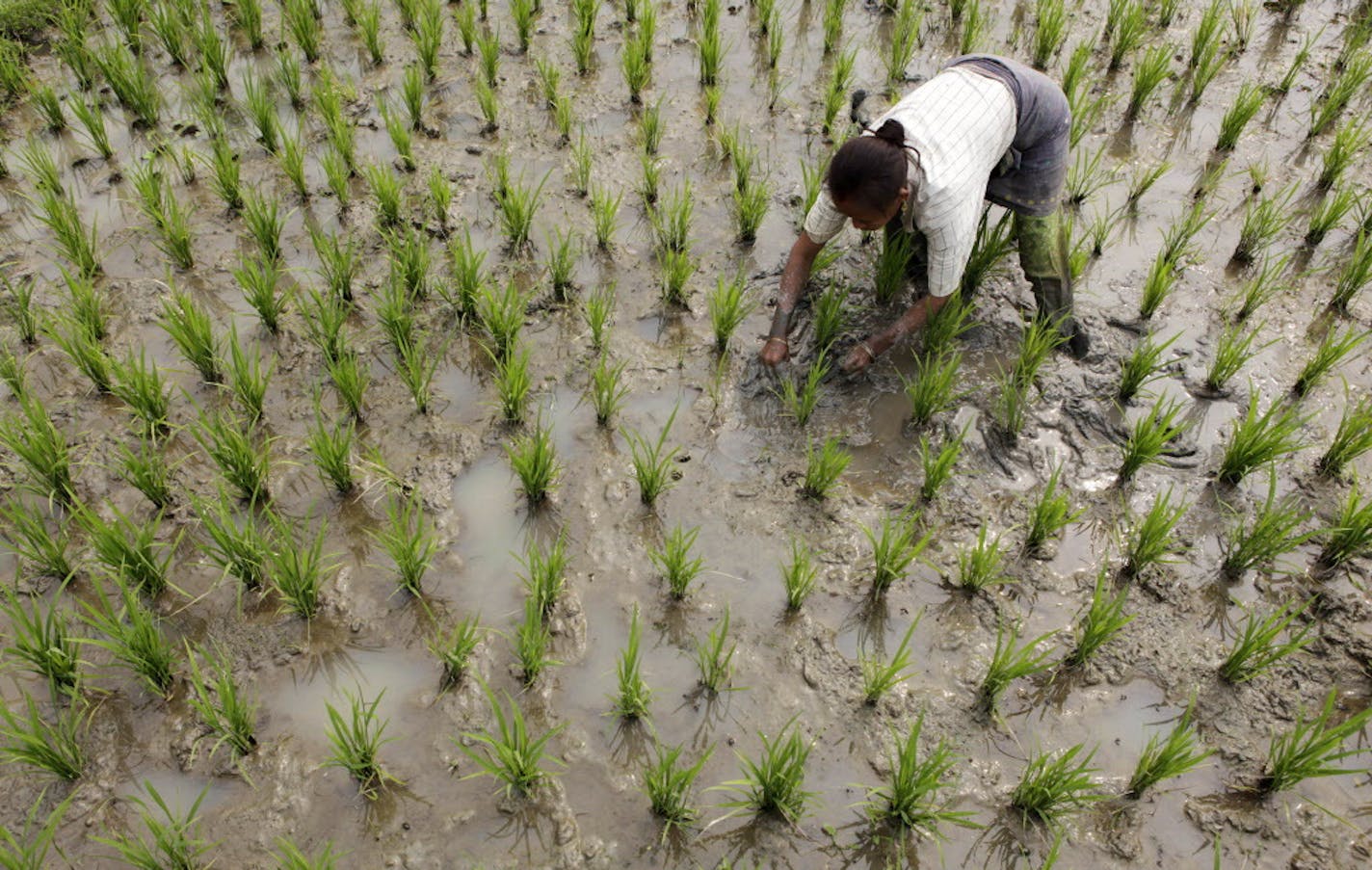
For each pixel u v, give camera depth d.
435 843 2.66
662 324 4.25
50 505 3.40
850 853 2.64
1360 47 5.84
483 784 2.77
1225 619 3.18
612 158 5.17
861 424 3.79
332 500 3.54
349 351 4.00
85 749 2.84
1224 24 5.91
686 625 3.17
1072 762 2.82
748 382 3.96
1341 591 3.24
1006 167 3.56
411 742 2.87
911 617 3.18
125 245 4.62
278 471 3.61
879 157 2.97
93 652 3.05
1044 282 3.90
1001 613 3.19
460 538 3.43
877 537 3.40
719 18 6.21
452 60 5.91
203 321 3.83
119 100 5.53
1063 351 4.07
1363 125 5.11
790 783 2.59
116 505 3.50
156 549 3.36
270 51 5.95
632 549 3.39
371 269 4.49
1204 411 3.85
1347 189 4.87
